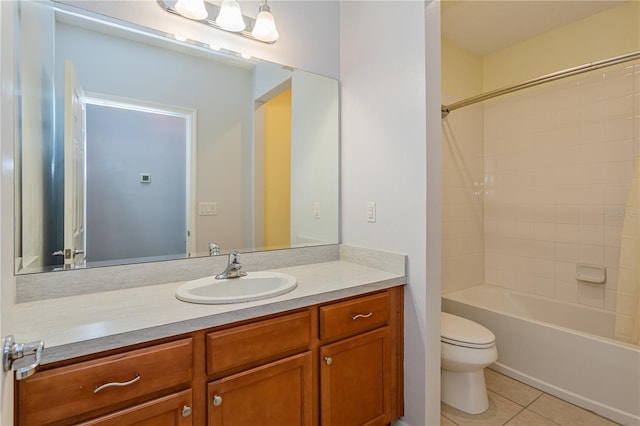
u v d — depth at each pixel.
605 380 1.70
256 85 1.74
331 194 1.96
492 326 2.20
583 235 2.30
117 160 1.40
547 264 2.48
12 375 0.67
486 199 2.85
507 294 2.65
